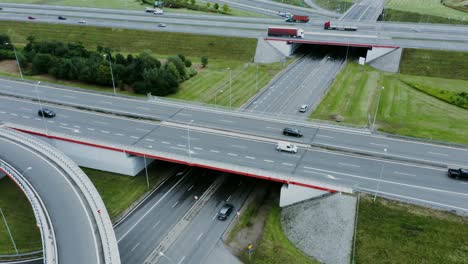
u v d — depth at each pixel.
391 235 49.12
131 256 51.88
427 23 136.50
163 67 96.94
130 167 67.00
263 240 54.12
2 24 134.75
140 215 59.34
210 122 76.69
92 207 49.78
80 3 168.38
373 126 73.69
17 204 62.88
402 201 52.28
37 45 112.88
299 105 86.50
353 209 52.22
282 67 109.75
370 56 111.62
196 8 159.38
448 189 54.91
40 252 53.38
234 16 147.88
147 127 74.44
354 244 49.50
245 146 67.19
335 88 95.44
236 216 59.34
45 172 57.81
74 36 128.25
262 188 66.19
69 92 92.62
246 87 96.88
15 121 76.44
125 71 97.25
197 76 104.31
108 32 127.56
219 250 53.00
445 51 104.44
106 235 44.31
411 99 89.56
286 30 116.69
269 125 75.31
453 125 76.88
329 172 59.06
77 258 41.56
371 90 94.19
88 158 69.75
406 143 67.94
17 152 63.53
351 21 139.00
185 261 51.22
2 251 53.56
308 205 56.22
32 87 95.44
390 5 176.25
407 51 107.38
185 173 70.00
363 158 63.16
